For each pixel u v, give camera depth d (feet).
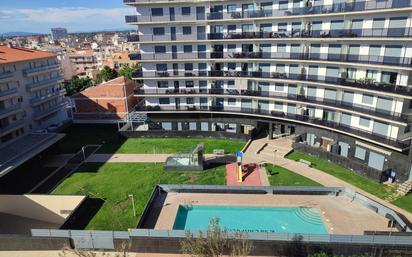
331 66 146.61
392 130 125.90
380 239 87.86
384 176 127.03
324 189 118.62
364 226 101.04
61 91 231.71
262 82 173.06
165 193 125.39
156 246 94.27
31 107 199.00
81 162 158.81
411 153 117.08
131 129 197.98
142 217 105.81
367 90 128.98
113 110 217.56
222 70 179.93
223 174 141.18
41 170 150.92
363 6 127.44
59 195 117.50
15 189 132.77
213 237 78.02
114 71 387.75
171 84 188.24
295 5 153.38
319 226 104.01
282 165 147.13
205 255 74.90
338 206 112.37
